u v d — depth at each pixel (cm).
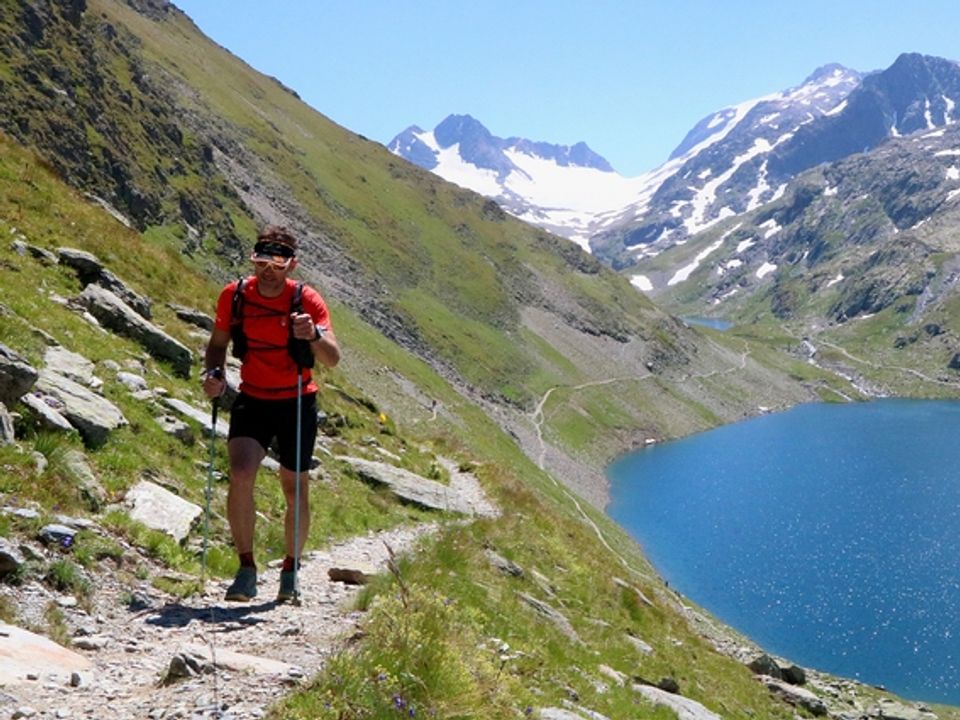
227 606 1008
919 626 7269
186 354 2277
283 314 964
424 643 783
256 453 995
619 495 13425
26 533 1008
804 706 3056
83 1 10262
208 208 11231
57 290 2189
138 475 1434
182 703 657
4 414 1213
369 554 1712
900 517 11025
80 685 686
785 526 10769
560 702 1102
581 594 2331
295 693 671
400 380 11381
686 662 2503
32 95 8125
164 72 19638
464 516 2508
